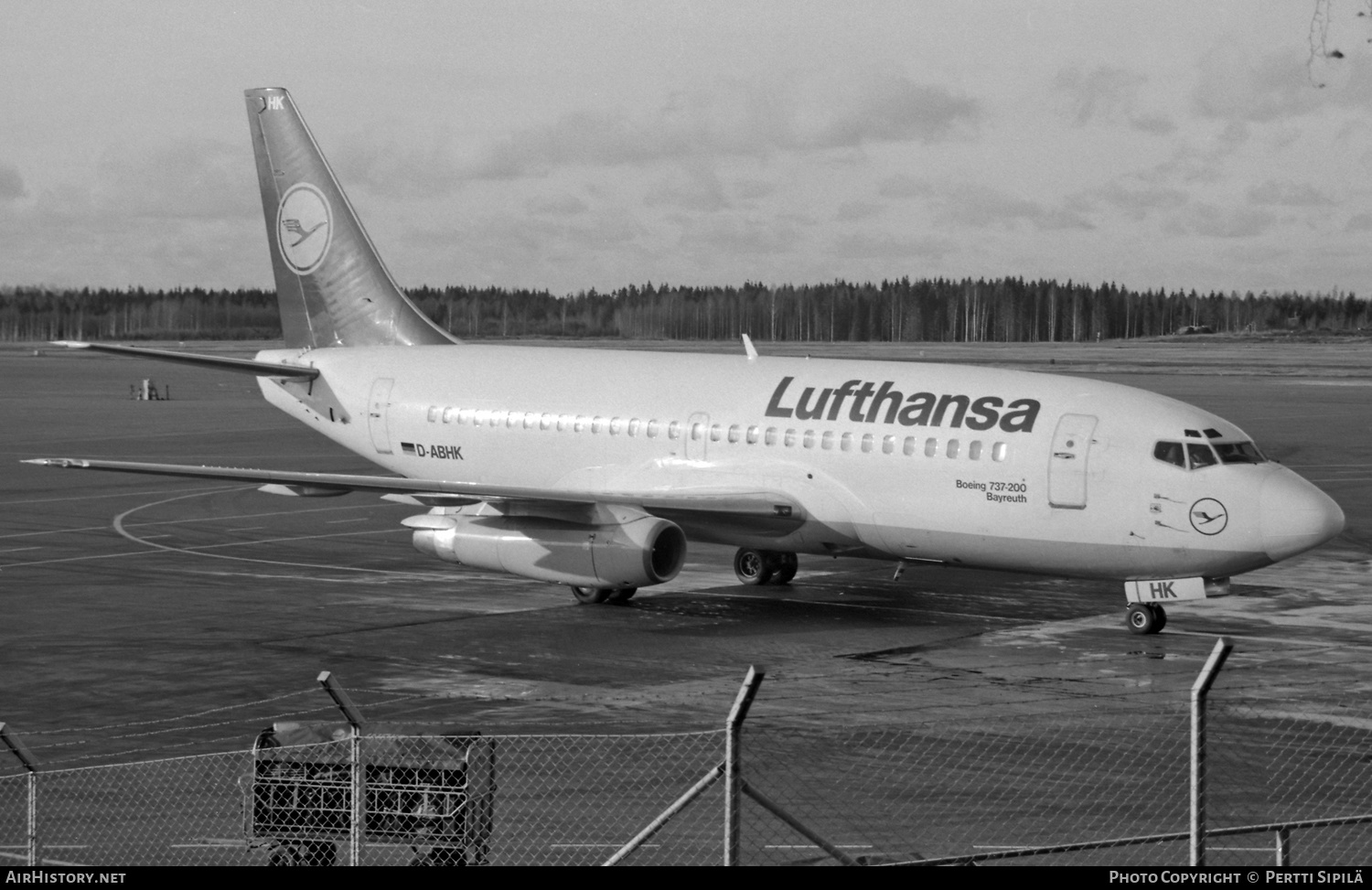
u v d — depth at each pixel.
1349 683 70.56
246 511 137.88
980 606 92.38
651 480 96.94
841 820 49.00
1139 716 63.56
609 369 104.12
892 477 88.19
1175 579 82.25
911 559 90.56
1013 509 84.50
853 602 93.94
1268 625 86.62
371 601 92.81
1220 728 61.72
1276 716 63.75
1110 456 82.06
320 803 43.75
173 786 52.72
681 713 63.94
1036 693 68.00
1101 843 39.66
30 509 138.12
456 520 93.56
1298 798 51.94
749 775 54.28
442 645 79.31
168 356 109.50
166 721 63.00
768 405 94.38
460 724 61.91
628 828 47.72
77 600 92.44
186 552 112.81
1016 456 84.19
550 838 46.66
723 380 98.31
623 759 56.19
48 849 45.66
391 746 45.03
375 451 113.44
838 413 91.19
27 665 74.06
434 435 109.25
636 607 91.31
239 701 66.69
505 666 74.12
